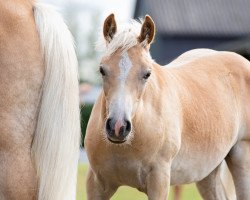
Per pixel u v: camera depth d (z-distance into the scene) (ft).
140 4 204.13
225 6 205.16
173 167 35.14
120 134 29.09
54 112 26.78
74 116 27.22
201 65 39.45
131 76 30.04
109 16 31.19
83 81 233.35
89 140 32.63
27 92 26.14
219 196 40.65
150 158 32.58
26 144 26.02
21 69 25.94
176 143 33.83
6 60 25.67
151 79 33.09
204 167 37.04
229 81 39.63
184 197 62.85
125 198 62.54
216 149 37.40
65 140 26.89
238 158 39.27
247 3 207.51
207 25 196.75
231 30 196.13
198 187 41.19
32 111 26.32
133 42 30.58
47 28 26.99
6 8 26.02
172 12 197.98
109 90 30.09
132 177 32.96
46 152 26.61
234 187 41.14
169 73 36.11
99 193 33.55
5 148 25.55
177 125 34.22
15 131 25.76
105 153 32.14
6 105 25.70
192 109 36.09
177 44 193.47
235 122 38.96
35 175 25.99
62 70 27.04
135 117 31.40
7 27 25.82
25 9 26.66
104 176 33.09
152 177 32.86
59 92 26.94
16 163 25.58
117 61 30.17
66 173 26.84
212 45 195.83
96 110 32.96
